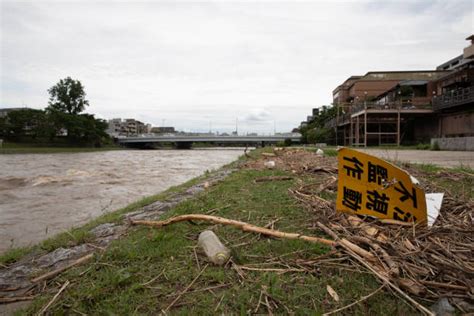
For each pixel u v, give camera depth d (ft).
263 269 7.32
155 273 7.42
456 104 64.95
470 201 11.67
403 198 9.18
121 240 10.20
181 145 240.32
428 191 14.34
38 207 23.12
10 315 6.39
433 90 84.94
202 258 8.16
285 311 5.78
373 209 9.70
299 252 8.13
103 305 6.19
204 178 28.89
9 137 173.27
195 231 10.43
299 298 6.17
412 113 75.36
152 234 10.30
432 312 5.52
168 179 40.78
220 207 13.53
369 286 6.47
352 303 5.86
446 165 27.12
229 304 6.07
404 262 6.89
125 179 41.04
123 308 6.05
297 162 32.91
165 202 17.54
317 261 7.48
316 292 6.31
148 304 6.20
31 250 10.82
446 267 6.52
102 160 88.07
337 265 7.31
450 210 10.87
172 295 6.45
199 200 15.60
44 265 9.00
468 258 7.05
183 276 7.22
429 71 114.52
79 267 8.21
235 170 31.53
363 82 115.96
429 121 79.61
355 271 6.98
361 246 8.13
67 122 171.42
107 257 8.43
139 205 17.69
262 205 13.65
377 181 9.64
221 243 8.63
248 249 8.68
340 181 10.48
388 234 8.55
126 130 363.97
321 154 43.34
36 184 36.76
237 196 16.06
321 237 9.24
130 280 7.04
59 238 11.53
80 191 31.01
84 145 187.62
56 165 68.33
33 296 7.03
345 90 142.61
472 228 8.72
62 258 9.39
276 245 8.73
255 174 25.07
